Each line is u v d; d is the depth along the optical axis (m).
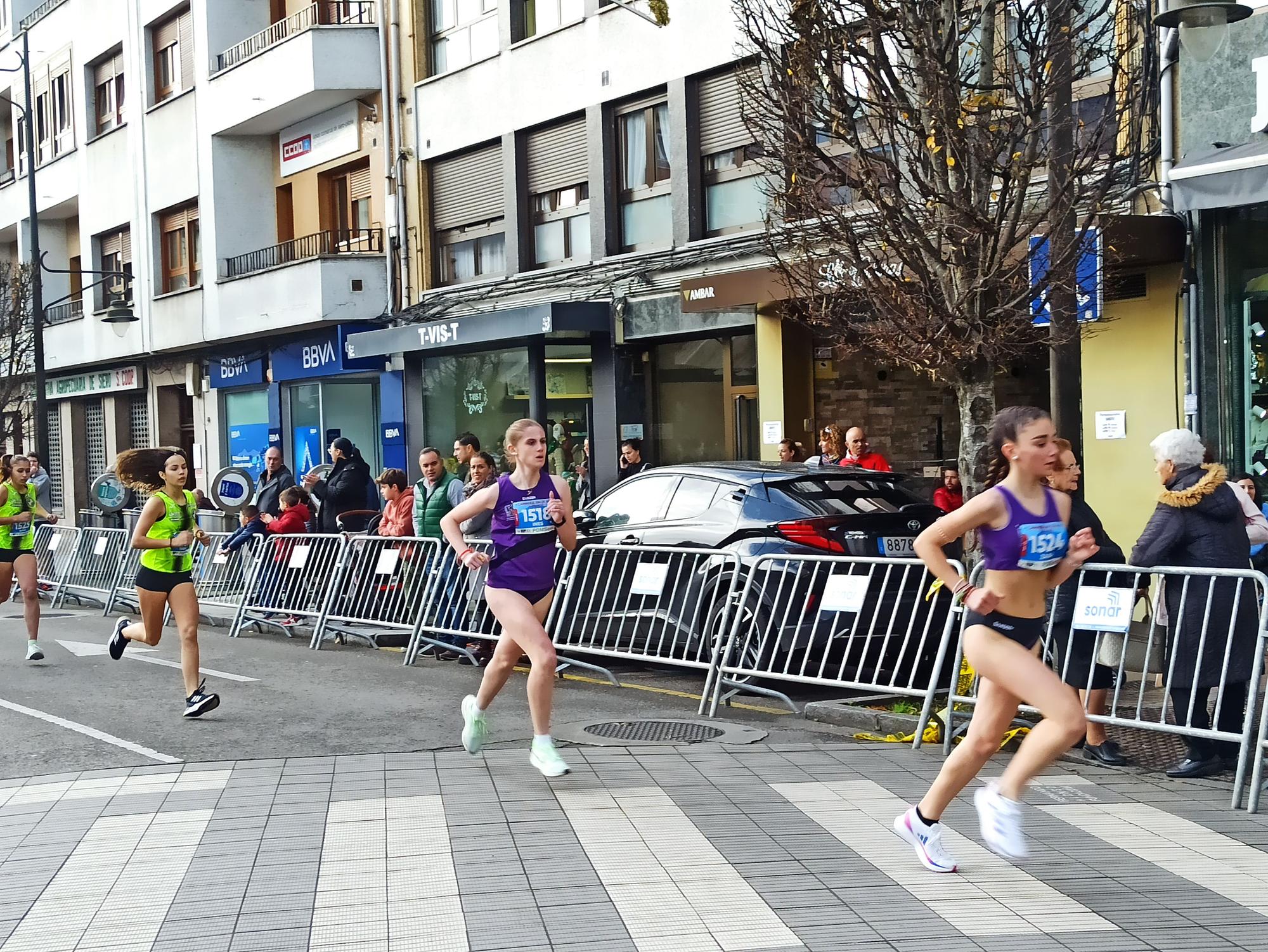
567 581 11.73
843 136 8.86
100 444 35.78
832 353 16.64
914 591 9.43
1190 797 7.00
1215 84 11.82
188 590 9.81
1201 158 10.91
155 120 29.88
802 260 9.70
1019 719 8.43
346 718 9.57
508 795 7.02
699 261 18.03
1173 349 12.30
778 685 10.87
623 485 11.97
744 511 10.67
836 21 8.85
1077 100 11.23
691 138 18.47
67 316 35.62
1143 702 7.64
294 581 14.74
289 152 27.02
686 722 9.30
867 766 7.72
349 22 24.23
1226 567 7.41
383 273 24.06
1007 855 5.45
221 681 11.49
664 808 6.71
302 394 26.64
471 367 22.11
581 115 20.39
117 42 31.64
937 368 8.95
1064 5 8.72
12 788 7.52
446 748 8.44
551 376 20.67
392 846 6.09
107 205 32.44
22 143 37.34
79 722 9.62
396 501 13.84
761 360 16.95
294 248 27.06
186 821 6.61
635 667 12.31
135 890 5.56
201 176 27.92
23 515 13.05
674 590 10.71
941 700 8.99
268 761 8.03
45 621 17.42
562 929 4.95
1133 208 12.12
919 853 5.66
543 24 20.92
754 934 4.87
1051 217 8.75
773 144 9.23
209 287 27.66
